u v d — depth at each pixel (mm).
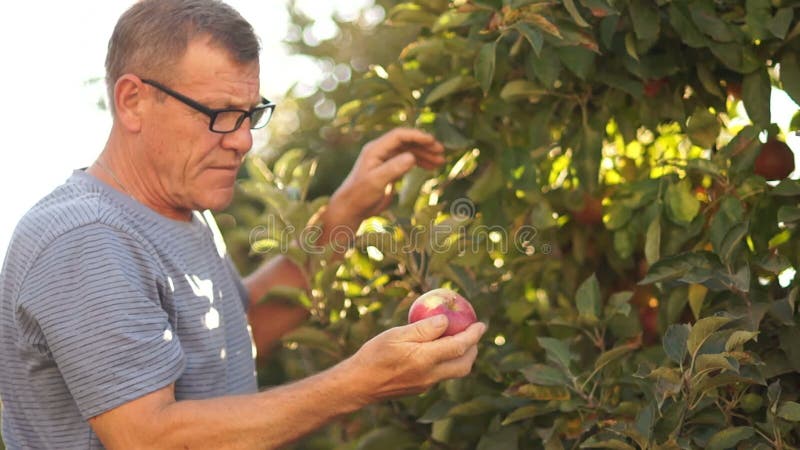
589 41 2102
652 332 2445
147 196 2072
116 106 2031
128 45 2012
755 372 1891
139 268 1938
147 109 2008
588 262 2645
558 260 2621
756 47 2102
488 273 2525
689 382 1842
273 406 1819
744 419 2014
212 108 1995
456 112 2525
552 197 2607
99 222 1914
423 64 2502
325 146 4344
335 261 2594
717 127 2125
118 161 2078
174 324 2014
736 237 1961
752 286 2043
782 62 2096
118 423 1814
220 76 1984
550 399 2102
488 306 2438
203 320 2066
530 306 2508
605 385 2084
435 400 2479
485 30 2207
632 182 2291
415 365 1771
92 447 1945
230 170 2074
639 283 2004
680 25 2072
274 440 1824
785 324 1926
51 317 1847
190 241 2117
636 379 2041
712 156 2227
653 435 1881
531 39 2055
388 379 1797
